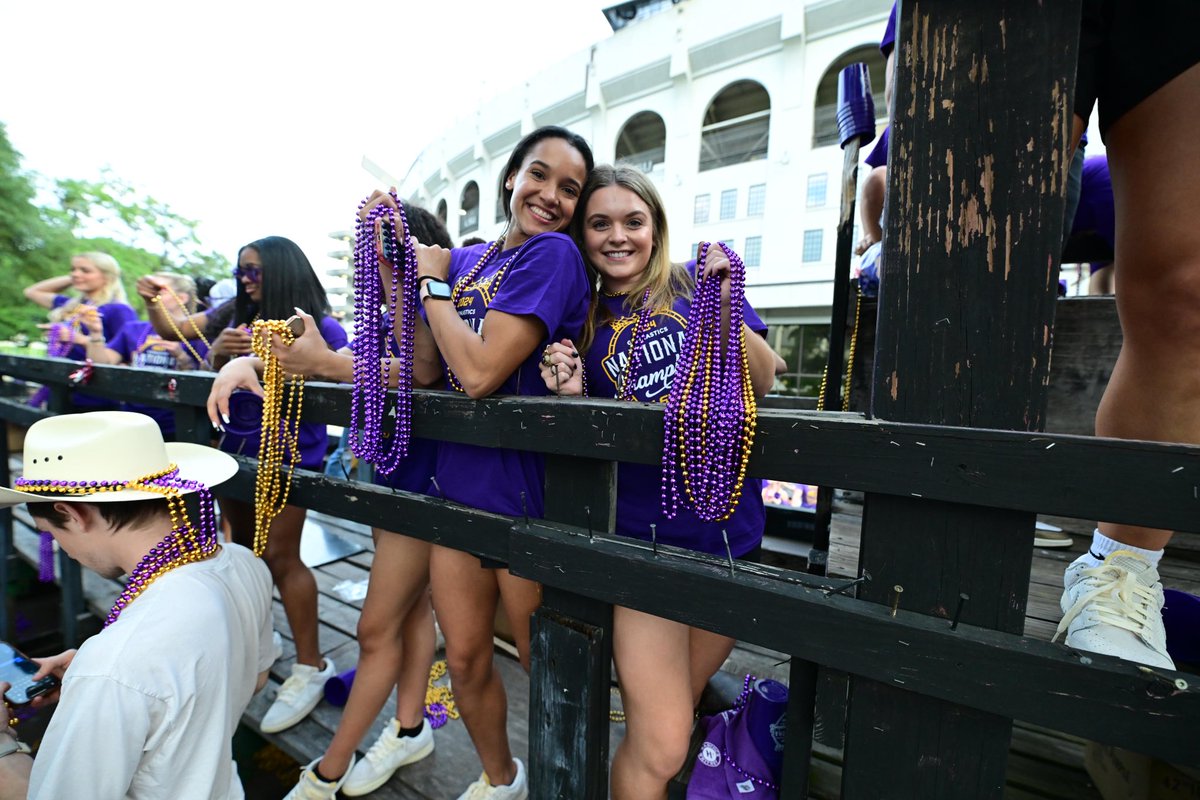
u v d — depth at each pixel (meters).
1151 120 0.92
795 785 0.90
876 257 2.03
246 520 2.00
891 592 0.75
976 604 0.70
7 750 1.15
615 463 1.03
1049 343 0.63
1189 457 0.55
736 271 0.89
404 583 1.54
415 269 1.27
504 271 1.29
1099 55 0.95
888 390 0.72
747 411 0.81
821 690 0.82
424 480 1.48
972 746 0.72
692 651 1.26
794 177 13.48
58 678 1.41
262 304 2.00
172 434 2.90
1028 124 0.62
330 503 1.41
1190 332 0.96
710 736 1.25
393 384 1.40
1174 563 1.50
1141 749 0.60
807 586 0.81
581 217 1.39
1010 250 0.64
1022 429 0.65
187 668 1.04
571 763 1.10
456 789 1.71
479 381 1.08
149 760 1.03
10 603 3.25
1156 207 0.94
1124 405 1.08
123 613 1.10
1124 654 0.91
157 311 2.65
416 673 1.75
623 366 1.31
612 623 1.07
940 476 0.68
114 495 1.14
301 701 1.98
